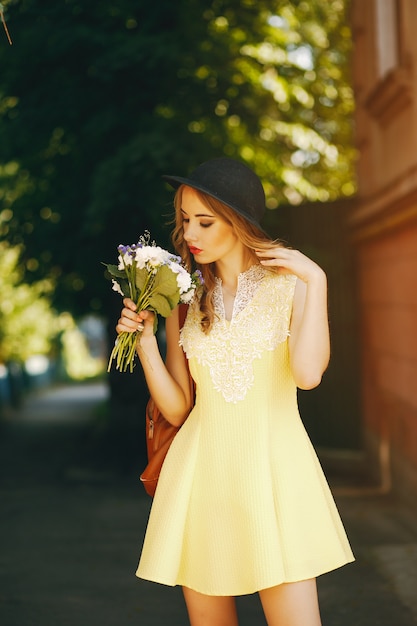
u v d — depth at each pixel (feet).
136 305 10.30
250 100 42.06
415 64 26.30
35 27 39.42
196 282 10.39
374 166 34.27
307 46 47.21
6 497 36.22
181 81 40.24
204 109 40.75
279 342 10.34
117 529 28.12
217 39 40.73
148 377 10.55
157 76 39.60
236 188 10.30
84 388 130.72
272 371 10.32
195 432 10.41
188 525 10.34
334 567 10.07
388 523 27.07
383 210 29.96
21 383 108.47
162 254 10.15
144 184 37.60
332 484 34.81
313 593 10.05
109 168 37.47
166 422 10.94
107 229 41.55
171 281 10.13
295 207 39.78
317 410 39.40
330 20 46.24
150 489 11.08
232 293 10.62
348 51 47.52
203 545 10.21
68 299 48.98
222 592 10.09
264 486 10.02
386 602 18.57
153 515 10.44
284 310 10.38
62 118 41.11
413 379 28.14
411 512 28.40
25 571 22.15
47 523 29.48
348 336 38.34
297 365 10.05
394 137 30.12
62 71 40.63
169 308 10.23
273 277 10.48
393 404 31.45
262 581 9.84
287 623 10.00
